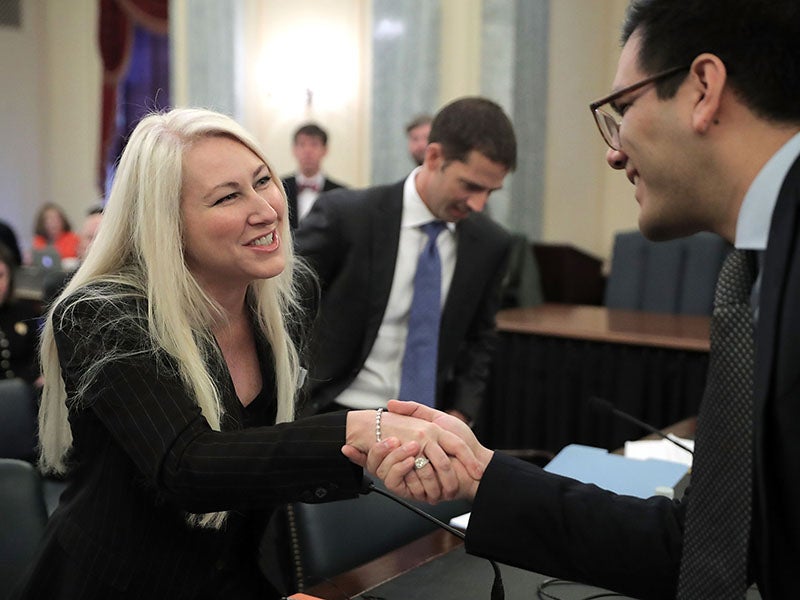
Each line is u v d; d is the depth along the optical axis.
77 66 9.71
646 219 0.92
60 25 9.77
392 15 5.79
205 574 1.29
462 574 1.40
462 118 2.11
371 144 5.95
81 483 1.27
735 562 0.82
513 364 3.89
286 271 1.41
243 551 1.38
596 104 0.95
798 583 0.80
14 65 9.66
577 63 6.21
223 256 1.22
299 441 1.11
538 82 5.73
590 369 3.72
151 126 1.25
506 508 1.04
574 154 6.29
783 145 0.83
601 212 6.75
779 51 0.81
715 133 0.85
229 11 6.47
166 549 1.25
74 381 1.18
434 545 1.58
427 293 2.27
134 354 1.17
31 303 5.00
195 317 1.24
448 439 1.10
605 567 1.00
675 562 0.97
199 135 1.23
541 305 4.82
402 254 2.30
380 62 5.86
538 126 5.77
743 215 0.85
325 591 1.36
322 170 6.26
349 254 2.28
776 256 0.80
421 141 4.57
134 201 1.23
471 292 2.34
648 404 3.62
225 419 1.26
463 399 2.39
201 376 1.19
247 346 1.40
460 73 5.61
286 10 6.32
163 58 9.23
